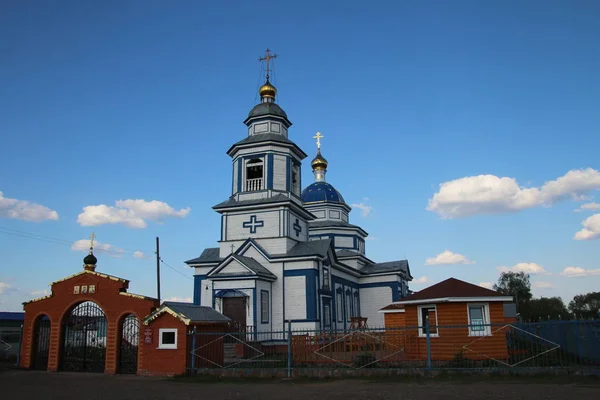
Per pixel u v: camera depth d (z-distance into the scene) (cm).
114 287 2319
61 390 1747
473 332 2216
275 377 2002
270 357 2525
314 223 5175
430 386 1661
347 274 4453
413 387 1650
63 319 2383
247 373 2042
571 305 10481
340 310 4075
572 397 1398
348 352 2291
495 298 2234
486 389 1564
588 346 2058
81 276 2381
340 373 1955
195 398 1553
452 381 1759
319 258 3381
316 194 5319
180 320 2161
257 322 3117
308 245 3588
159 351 2164
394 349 2292
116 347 2248
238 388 1753
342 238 5159
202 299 3597
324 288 3553
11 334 3078
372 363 2012
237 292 3152
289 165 3731
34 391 1728
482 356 2164
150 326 2198
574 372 1812
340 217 5300
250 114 3881
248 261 3306
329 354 2236
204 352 2198
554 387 1577
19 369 2375
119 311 2281
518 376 1814
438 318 2295
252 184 3688
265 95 3972
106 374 2200
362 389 1639
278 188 3634
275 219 3541
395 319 3097
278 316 3322
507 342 2184
